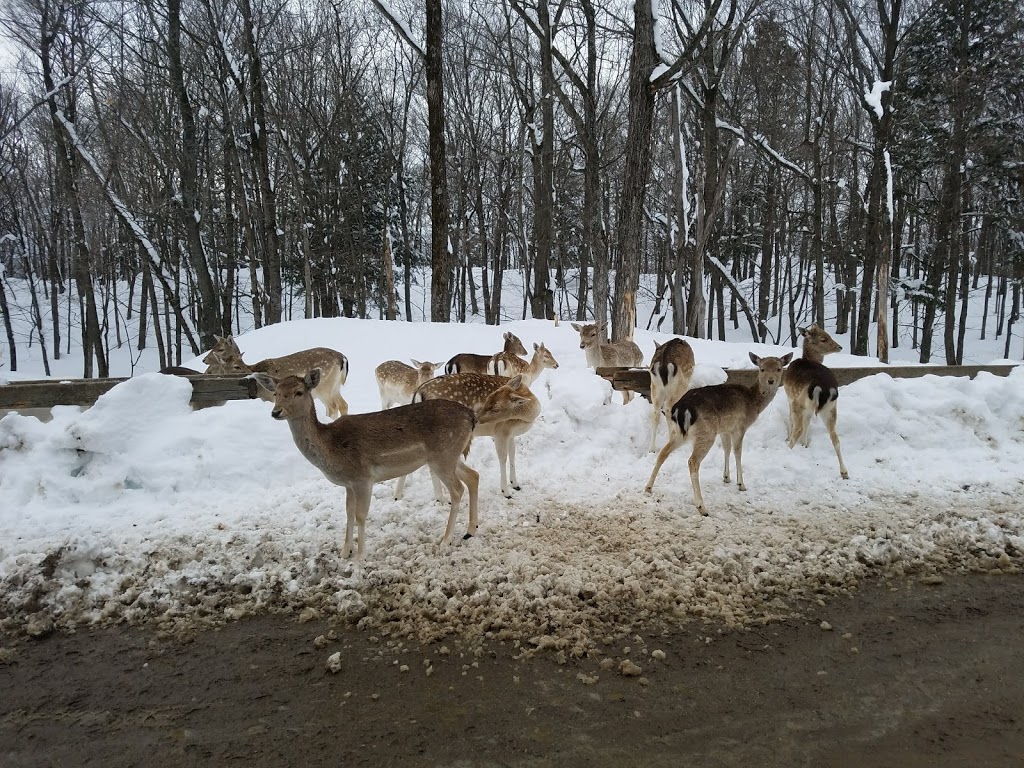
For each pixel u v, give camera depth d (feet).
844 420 26.07
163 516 18.80
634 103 42.42
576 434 25.70
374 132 103.65
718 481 22.52
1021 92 71.82
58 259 116.47
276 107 87.92
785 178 100.01
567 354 41.45
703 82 71.26
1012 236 77.71
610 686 11.59
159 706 11.25
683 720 10.64
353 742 10.18
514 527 18.37
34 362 96.78
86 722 10.87
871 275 72.13
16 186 99.45
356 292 100.68
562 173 96.94
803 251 106.83
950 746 10.02
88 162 63.41
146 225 78.43
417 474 22.71
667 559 16.28
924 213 77.92
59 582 15.05
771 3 75.36
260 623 13.96
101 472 20.39
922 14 70.59
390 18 56.34
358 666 12.30
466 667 12.22
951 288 76.43
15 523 18.12
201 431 22.27
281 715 10.91
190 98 76.33
